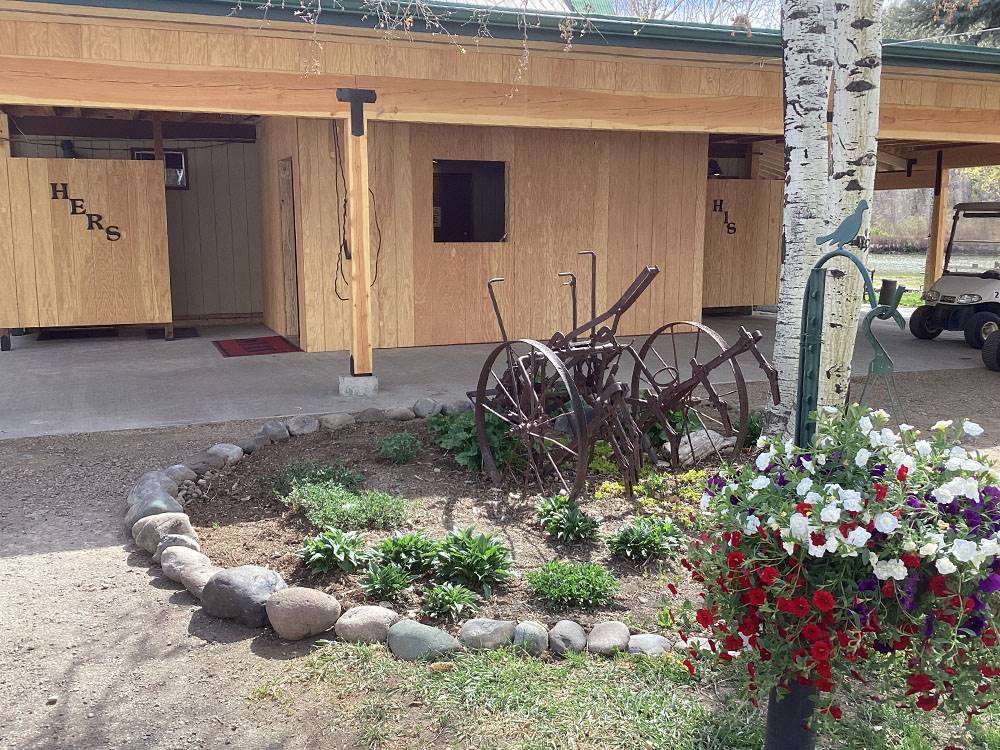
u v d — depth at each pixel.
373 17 6.91
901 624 2.35
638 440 5.43
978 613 2.32
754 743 2.88
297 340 11.22
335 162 10.07
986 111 9.58
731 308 14.88
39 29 6.45
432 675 3.29
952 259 12.59
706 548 2.64
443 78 7.67
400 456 5.98
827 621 2.37
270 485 5.46
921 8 18.20
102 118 11.91
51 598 3.94
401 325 10.71
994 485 2.46
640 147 11.39
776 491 2.50
